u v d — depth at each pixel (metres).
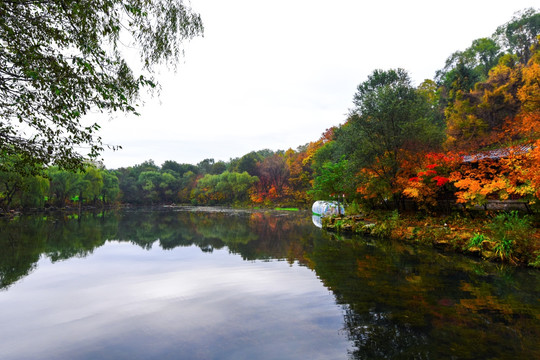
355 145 21.42
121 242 17.48
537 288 7.12
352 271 9.28
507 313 5.60
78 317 5.79
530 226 11.72
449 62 58.50
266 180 78.75
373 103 21.23
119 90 5.64
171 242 17.41
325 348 4.34
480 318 5.38
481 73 51.56
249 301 6.65
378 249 13.22
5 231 21.75
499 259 9.93
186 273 9.62
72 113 5.07
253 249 14.40
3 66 4.80
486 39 54.56
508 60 39.34
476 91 36.03
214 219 37.50
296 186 69.31
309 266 10.20
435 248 12.77
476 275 8.41
